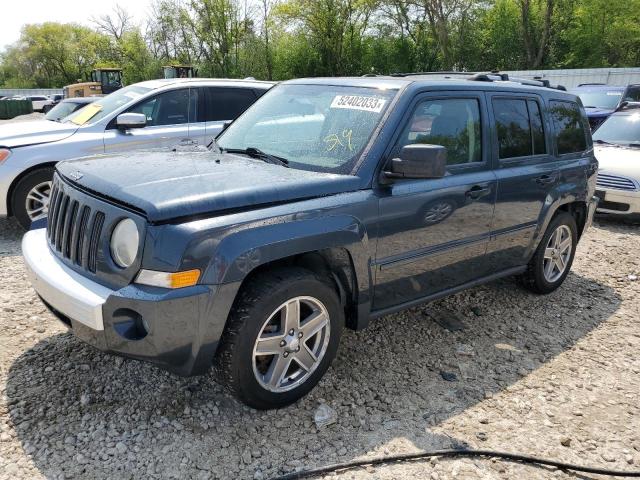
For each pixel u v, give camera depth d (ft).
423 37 144.56
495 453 9.61
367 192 10.94
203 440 9.61
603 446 10.07
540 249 16.03
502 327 14.79
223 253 8.95
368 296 11.33
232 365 9.49
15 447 9.14
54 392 10.66
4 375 11.12
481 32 143.64
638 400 11.60
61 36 215.51
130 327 9.01
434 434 10.13
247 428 9.99
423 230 12.06
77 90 92.99
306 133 12.37
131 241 8.98
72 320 9.60
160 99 24.20
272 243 9.39
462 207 12.82
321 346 10.74
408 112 11.81
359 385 11.59
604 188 26.32
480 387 11.80
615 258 21.35
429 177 10.64
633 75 81.05
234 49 149.48
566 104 16.83
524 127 14.96
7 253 18.99
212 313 9.02
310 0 135.95
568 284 18.30
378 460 9.30
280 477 8.76
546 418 10.82
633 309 16.48
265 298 9.53
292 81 14.61
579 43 141.59
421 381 11.89
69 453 9.09
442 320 14.90
